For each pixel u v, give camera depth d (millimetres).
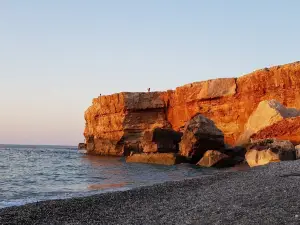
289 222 9383
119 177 31266
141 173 34219
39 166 52031
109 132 79938
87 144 87875
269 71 59719
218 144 42406
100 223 11648
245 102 61906
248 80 62156
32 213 13422
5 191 22797
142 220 11477
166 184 20281
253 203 12102
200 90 68438
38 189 23844
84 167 47094
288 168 22703
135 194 17250
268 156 29625
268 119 45875
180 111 72625
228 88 64562
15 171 42438
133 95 76312
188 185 19547
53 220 12359
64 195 19953
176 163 42500
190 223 10320
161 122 75375
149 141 53438
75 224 11656
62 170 43125
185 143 43594
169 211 12539
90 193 20438
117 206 14531
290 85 57156
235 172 24141
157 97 77250
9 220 12398
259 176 20141
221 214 10930
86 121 93375
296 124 40750
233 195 14281
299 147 31219
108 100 79438
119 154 76312
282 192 13711
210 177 22516
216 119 65375
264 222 9547
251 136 44406
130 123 76062
